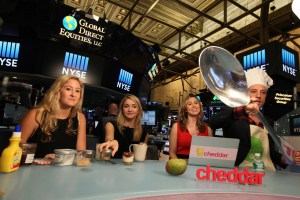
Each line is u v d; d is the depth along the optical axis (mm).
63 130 1320
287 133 2371
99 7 6246
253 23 5090
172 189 617
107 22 3725
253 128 1366
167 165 821
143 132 1834
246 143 1349
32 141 1280
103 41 3750
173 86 9867
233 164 1082
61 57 3533
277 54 3229
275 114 3250
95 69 3832
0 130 2355
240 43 6055
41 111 1290
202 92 6047
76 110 1421
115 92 4316
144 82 5117
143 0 5523
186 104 1830
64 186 571
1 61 3309
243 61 3738
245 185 736
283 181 849
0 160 700
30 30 3225
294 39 4957
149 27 7168
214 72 892
